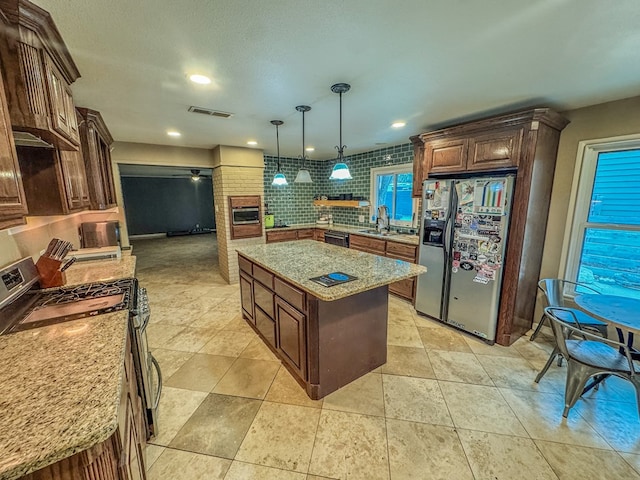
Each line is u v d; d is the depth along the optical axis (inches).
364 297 82.4
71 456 26.9
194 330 116.4
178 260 247.8
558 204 104.3
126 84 75.6
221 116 106.3
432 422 68.6
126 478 33.2
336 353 78.4
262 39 54.9
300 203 234.2
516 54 61.1
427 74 70.8
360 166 205.5
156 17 47.7
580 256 102.9
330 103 92.4
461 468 57.0
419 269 86.3
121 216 169.2
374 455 59.9
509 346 102.5
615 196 93.9
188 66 65.9
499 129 96.7
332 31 52.5
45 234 82.7
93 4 44.0
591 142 94.6
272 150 191.0
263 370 89.4
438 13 47.1
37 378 33.9
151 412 62.2
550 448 61.2
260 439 63.9
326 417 70.3
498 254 98.5
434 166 118.9
